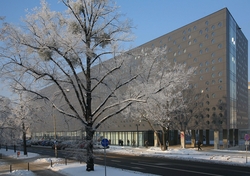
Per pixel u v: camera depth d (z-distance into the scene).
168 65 29.08
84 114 18.33
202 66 45.06
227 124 41.22
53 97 18.39
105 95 20.36
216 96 42.72
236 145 50.28
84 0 17.78
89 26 18.05
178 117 43.06
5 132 22.42
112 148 44.81
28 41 15.72
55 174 18.38
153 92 17.61
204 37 45.34
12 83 16.38
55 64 16.95
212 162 23.94
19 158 33.06
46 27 16.03
